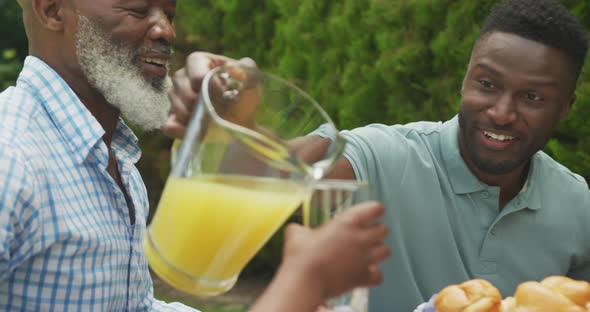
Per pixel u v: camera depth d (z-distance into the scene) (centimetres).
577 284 98
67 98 138
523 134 144
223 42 499
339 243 72
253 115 98
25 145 125
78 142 136
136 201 154
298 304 71
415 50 349
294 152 89
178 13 520
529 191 159
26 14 141
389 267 159
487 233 158
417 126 171
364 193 88
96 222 134
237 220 94
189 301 441
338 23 396
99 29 137
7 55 647
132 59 139
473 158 150
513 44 140
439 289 160
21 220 121
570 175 168
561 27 139
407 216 160
